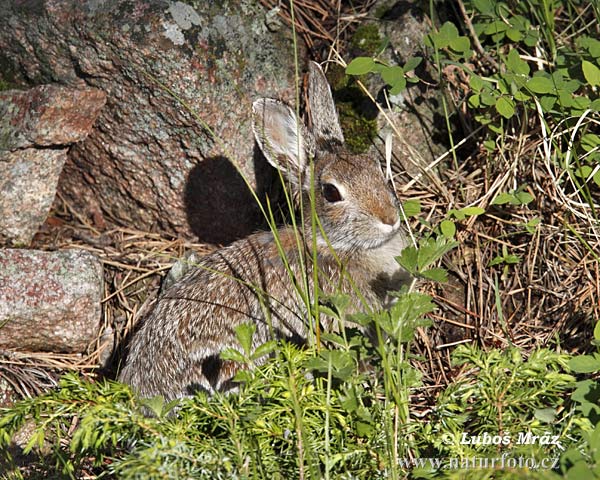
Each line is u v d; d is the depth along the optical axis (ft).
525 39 38.22
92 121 39.19
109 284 39.50
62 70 38.83
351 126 39.55
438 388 33.40
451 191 38.29
